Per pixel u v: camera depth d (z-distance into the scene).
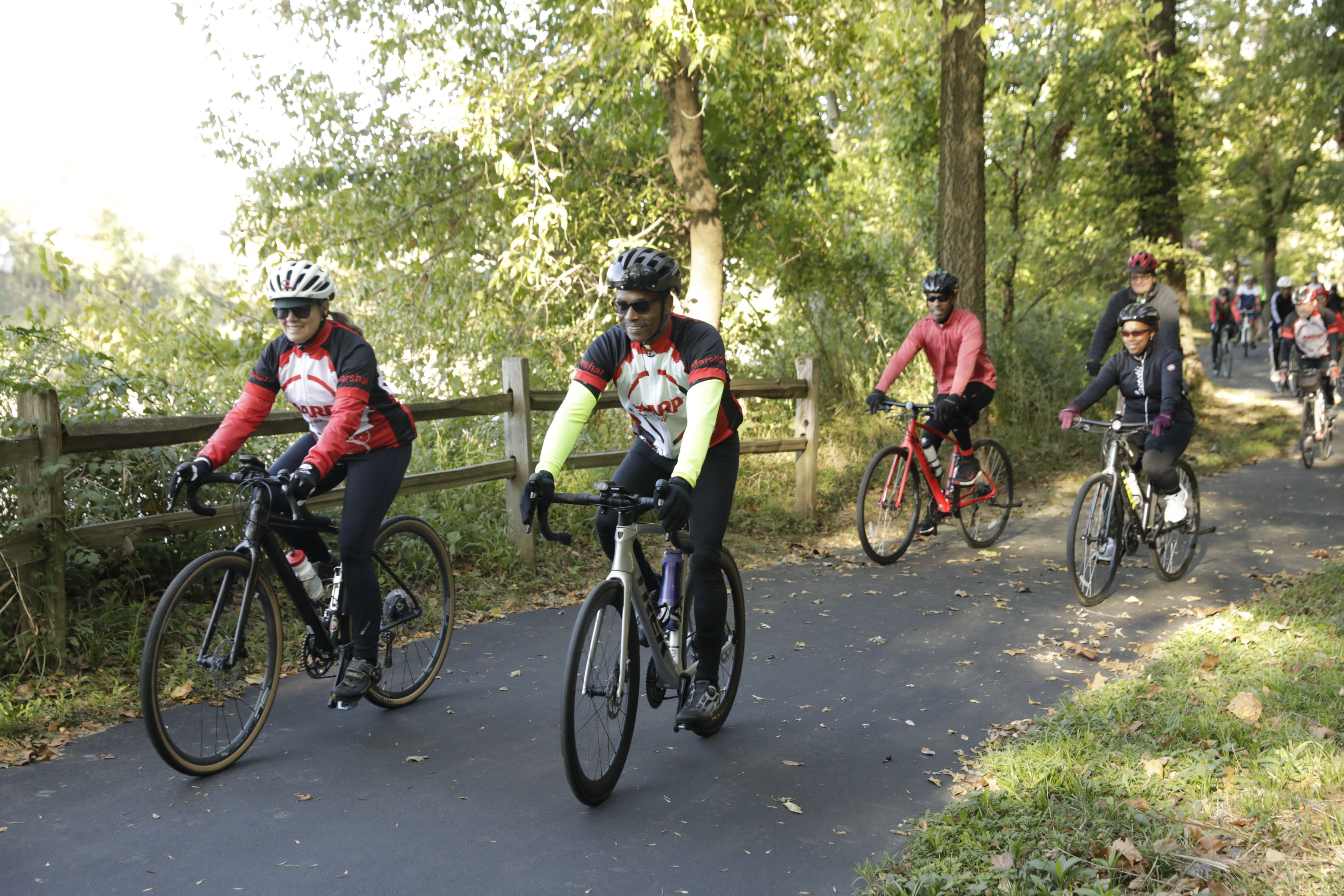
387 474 3.93
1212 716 3.91
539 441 7.29
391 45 9.74
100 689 4.16
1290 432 13.21
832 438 10.05
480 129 9.01
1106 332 7.96
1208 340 30.48
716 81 10.15
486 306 9.73
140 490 5.19
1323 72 17.45
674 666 3.73
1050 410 12.32
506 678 4.64
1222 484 9.98
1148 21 10.48
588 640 3.30
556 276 9.83
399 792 3.44
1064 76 13.51
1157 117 14.74
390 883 2.87
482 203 10.29
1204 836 3.02
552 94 9.24
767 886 2.92
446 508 6.55
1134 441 6.30
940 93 10.10
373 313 10.17
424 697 4.38
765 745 3.96
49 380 5.00
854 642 5.29
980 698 4.49
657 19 7.71
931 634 5.43
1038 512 9.09
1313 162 20.69
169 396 5.68
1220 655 4.69
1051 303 15.04
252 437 5.68
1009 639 5.34
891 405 7.11
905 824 3.30
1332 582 5.94
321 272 3.72
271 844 3.06
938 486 7.26
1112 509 5.97
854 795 3.53
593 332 9.74
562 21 9.61
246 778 3.52
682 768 3.72
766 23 8.80
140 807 3.27
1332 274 42.50
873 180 14.77
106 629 4.57
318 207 10.12
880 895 2.84
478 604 5.74
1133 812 3.14
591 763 3.35
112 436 4.48
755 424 9.58
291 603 5.22
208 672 3.63
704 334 3.52
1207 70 17.23
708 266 10.27
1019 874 2.84
